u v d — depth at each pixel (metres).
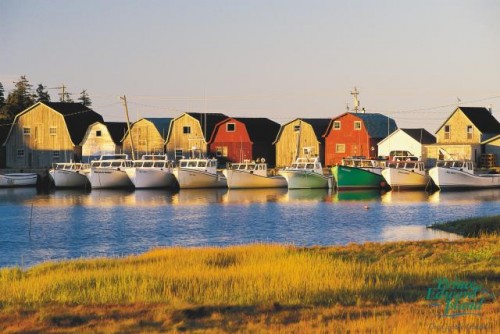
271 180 108.06
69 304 28.11
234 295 28.61
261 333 23.16
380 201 87.44
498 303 26.81
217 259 37.62
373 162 106.50
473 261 36.53
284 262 35.16
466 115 125.12
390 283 30.48
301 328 23.61
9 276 34.28
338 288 29.44
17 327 24.80
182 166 109.88
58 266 37.03
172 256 39.06
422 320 23.80
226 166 122.81
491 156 121.12
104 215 73.69
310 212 75.62
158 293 29.41
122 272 33.56
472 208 78.56
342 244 52.47
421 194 97.12
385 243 43.69
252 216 72.31
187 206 82.69
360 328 23.09
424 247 41.66
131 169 106.75
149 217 71.75
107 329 24.31
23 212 76.94
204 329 24.09
